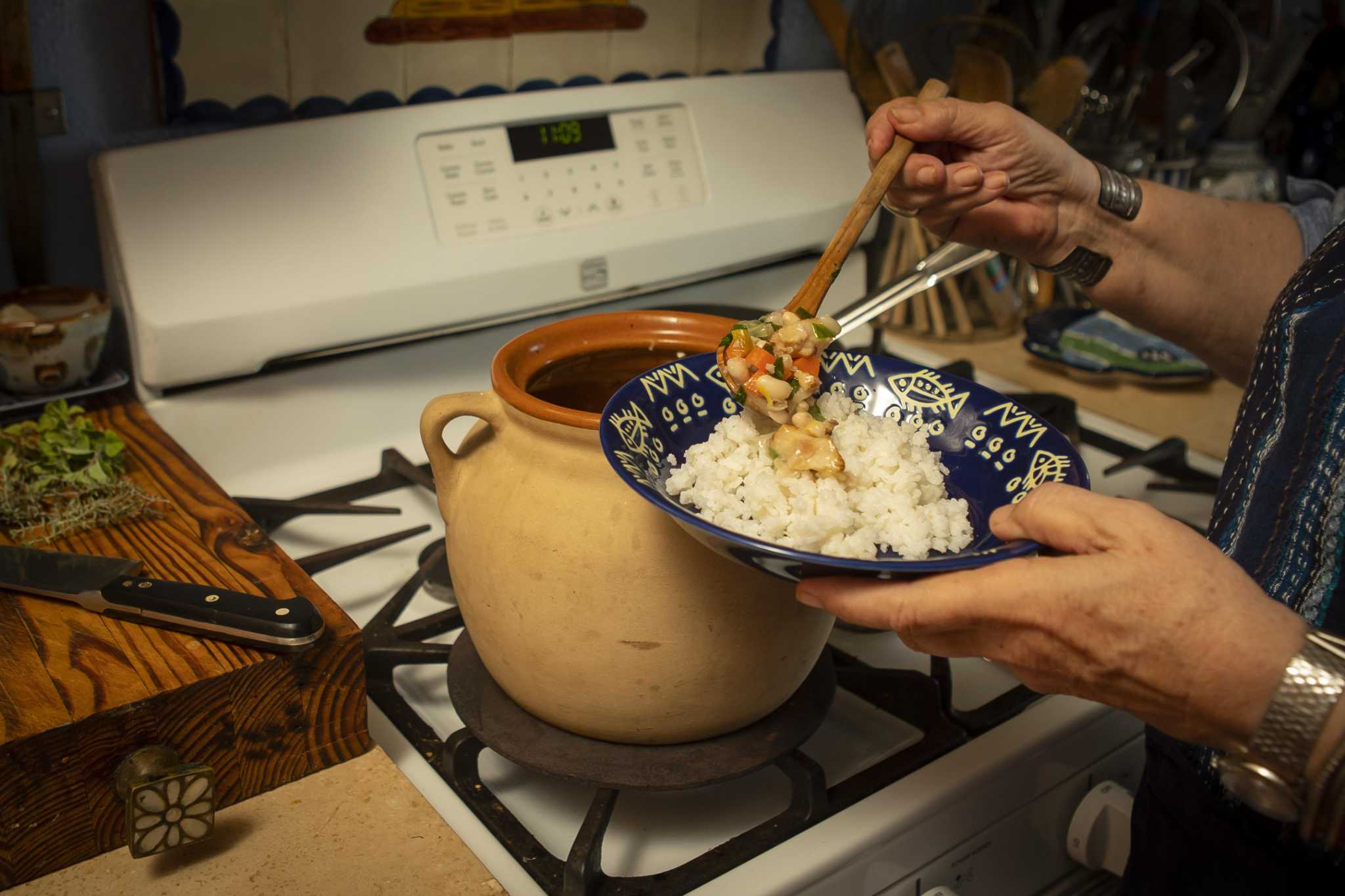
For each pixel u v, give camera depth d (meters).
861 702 0.67
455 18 0.88
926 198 0.63
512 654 0.52
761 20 1.06
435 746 0.59
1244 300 0.71
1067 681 0.44
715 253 1.00
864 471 0.47
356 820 0.52
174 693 0.50
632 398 0.49
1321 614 0.47
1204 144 1.26
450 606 0.73
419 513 0.85
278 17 0.82
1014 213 0.68
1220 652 0.40
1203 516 0.87
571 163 0.92
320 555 0.73
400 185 0.84
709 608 0.49
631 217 0.94
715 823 0.57
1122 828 0.65
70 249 0.84
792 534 0.42
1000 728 0.63
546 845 0.55
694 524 0.39
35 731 0.46
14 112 0.76
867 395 0.56
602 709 0.51
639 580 0.48
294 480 0.88
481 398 0.53
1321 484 0.47
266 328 0.80
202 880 0.48
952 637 0.46
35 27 0.77
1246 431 0.53
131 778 0.48
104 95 0.81
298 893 0.47
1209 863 0.52
